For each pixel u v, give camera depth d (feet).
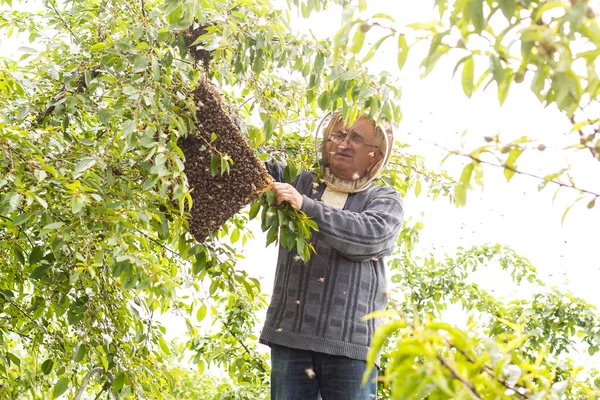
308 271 10.10
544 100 4.78
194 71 9.96
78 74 10.47
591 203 4.86
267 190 9.09
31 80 10.46
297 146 11.53
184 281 9.85
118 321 10.61
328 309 9.95
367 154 10.57
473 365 3.89
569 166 4.84
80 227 8.63
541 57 4.46
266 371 15.90
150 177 8.14
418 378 3.77
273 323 10.12
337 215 9.55
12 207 8.06
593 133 4.71
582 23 4.28
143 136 8.23
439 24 4.95
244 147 8.86
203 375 20.24
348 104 9.77
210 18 9.57
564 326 15.05
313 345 9.77
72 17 12.76
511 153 4.88
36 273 9.65
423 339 3.76
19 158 8.92
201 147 8.69
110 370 10.04
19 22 13.53
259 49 9.55
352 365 9.88
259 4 9.87
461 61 4.90
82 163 8.60
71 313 9.82
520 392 4.01
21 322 11.89
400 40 5.10
